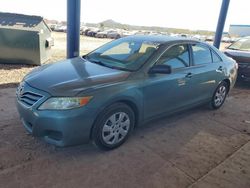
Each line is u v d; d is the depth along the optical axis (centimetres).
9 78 704
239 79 806
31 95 333
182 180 317
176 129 461
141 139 410
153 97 399
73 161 336
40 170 312
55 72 371
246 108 617
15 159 328
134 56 412
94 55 460
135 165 339
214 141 429
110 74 369
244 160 375
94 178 306
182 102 465
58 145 323
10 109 482
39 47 880
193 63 475
